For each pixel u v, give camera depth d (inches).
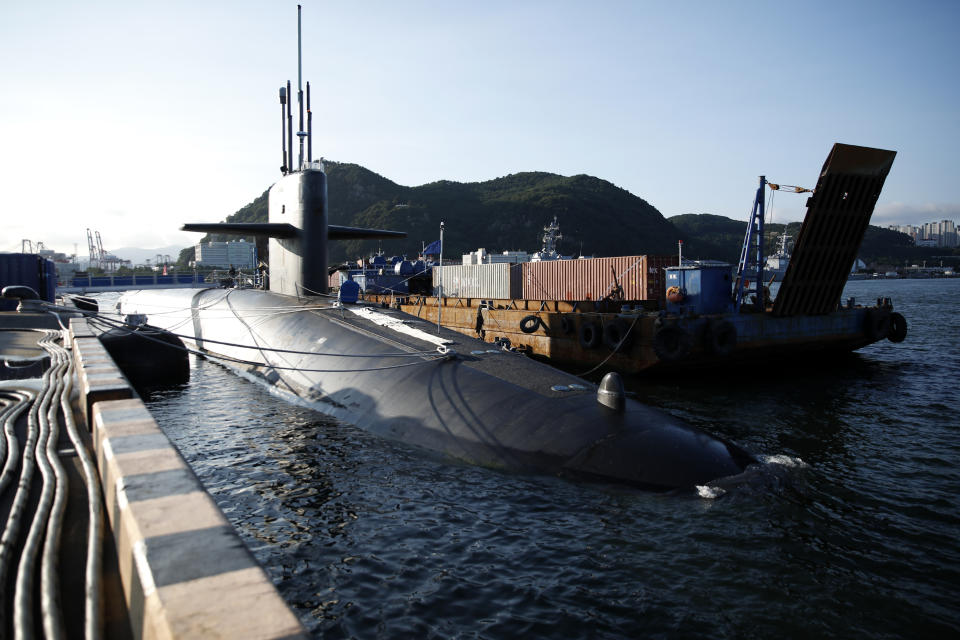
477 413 401.4
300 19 719.7
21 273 1045.8
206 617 89.6
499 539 290.2
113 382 276.2
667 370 828.0
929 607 241.0
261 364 632.4
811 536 295.0
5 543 138.6
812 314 914.1
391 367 473.4
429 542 289.1
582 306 971.3
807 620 230.2
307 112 718.5
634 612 233.6
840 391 731.4
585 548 280.2
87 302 1127.0
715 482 327.9
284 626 88.2
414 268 1692.9
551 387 417.7
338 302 661.3
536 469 348.8
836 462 439.5
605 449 345.7
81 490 182.7
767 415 602.9
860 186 803.4
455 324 1175.6
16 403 300.5
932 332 1395.2
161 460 161.6
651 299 997.8
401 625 226.2
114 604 120.1
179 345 659.4
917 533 312.2
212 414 523.2
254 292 819.4
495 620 229.1
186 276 3641.7
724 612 233.8
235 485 361.1
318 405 510.6
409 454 397.4
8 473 191.3
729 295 887.1
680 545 281.0
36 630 107.2
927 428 546.0
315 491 349.1
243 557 109.0
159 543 113.0
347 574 262.5
